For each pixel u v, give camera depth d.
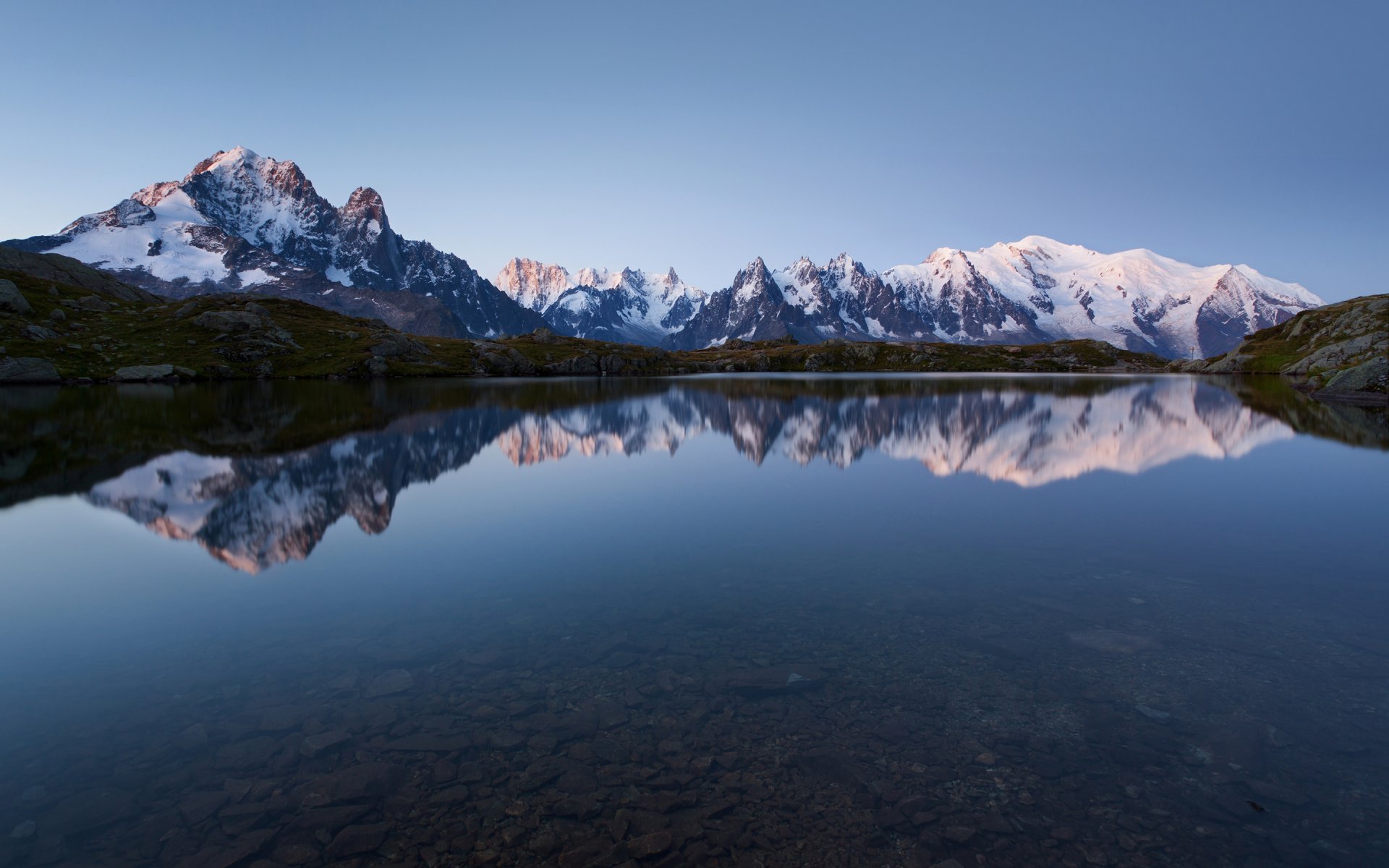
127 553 20.17
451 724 11.06
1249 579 17.23
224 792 9.39
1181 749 10.06
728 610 15.55
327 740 10.60
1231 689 11.71
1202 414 61.75
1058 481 30.95
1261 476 31.78
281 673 12.71
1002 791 9.32
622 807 9.14
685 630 14.53
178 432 49.44
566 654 13.46
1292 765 9.62
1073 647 13.49
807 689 12.04
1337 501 26.41
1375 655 12.87
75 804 9.09
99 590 16.98
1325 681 11.95
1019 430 50.47
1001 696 11.68
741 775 9.79
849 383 138.88
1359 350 111.94
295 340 160.38
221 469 34.16
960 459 38.22
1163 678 12.15
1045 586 16.94
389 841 8.49
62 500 27.09
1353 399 77.06
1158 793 9.17
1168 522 23.30
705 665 12.97
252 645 13.88
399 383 130.88
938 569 18.30
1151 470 33.72
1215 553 19.56
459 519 24.09
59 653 13.50
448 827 8.76
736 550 20.23
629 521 23.88
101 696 11.84
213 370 129.62
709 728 10.92
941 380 147.00
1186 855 8.04
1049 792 9.27
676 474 33.53
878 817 8.89
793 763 10.02
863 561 19.05
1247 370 164.00
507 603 16.09
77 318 143.38
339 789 9.45
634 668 12.88
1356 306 155.75
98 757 10.13
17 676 12.55
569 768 9.95
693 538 21.56
